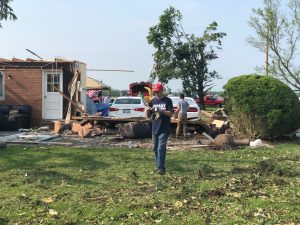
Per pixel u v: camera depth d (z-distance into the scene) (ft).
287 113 60.08
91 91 151.43
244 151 48.96
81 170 35.63
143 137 61.82
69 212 23.47
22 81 80.28
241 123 62.75
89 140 59.26
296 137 65.72
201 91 186.19
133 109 74.02
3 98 80.64
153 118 34.47
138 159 41.75
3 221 21.86
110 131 66.95
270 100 60.18
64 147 50.19
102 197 26.48
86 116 70.44
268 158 44.11
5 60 81.15
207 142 54.75
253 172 35.22
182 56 184.85
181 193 27.43
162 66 184.65
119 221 22.04
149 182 31.04
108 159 41.50
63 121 71.36
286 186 30.17
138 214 23.09
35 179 31.86
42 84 80.12
